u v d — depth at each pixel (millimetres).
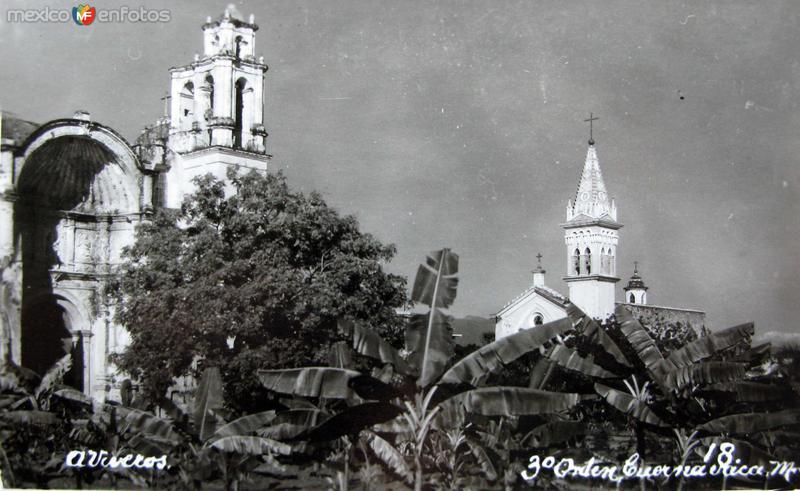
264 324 36219
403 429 24156
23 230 46844
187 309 35812
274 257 37000
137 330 37562
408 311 43594
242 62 54188
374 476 27109
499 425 27172
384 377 25406
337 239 39781
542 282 65062
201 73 54656
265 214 38625
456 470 26188
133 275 39469
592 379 31422
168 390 41562
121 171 49312
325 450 27484
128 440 27469
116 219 49844
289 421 26406
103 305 48906
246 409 35188
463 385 28406
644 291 71438
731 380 26203
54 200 48656
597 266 65062
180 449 26406
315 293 36281
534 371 28547
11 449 28016
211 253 36781
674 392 26594
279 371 24062
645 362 26969
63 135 45500
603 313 64562
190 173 53406
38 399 32719
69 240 48750
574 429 26516
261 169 53875
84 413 33438
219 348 35656
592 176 64625
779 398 27812
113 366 48781
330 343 36250
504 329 64812
